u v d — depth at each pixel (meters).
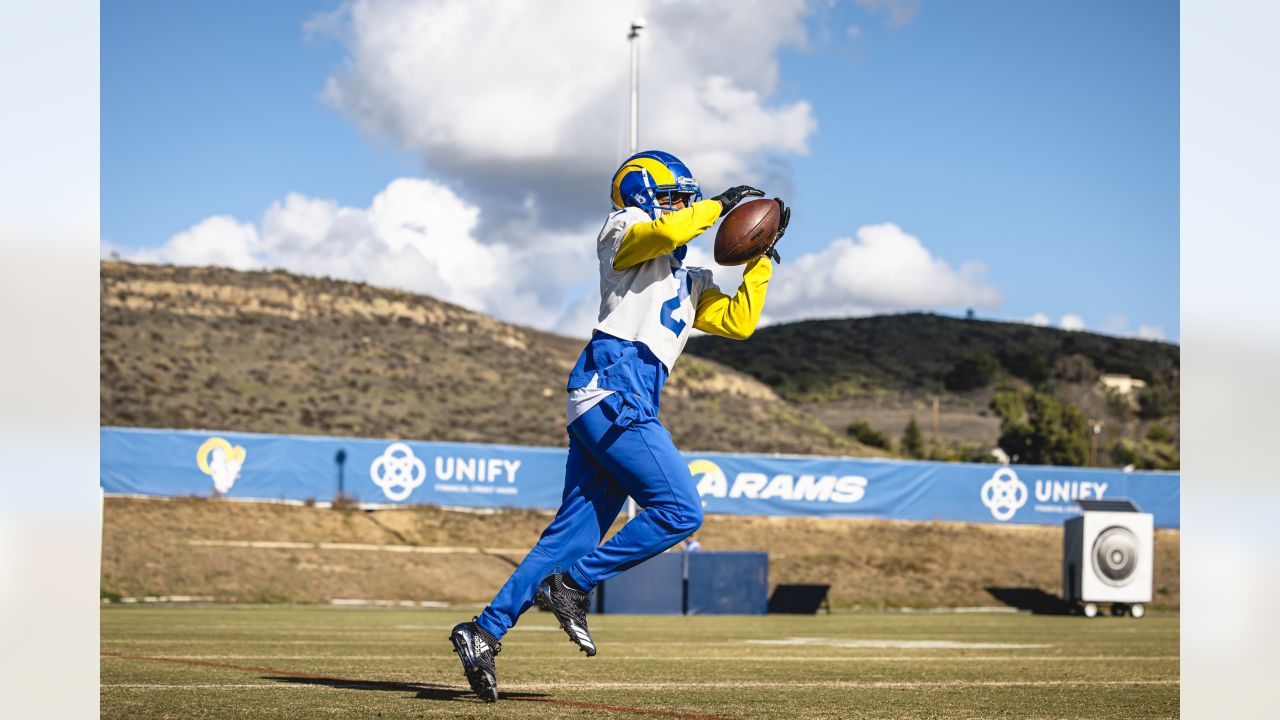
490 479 24.67
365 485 24.02
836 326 98.62
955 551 28.31
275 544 23.77
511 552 26.33
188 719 3.55
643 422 4.09
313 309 51.50
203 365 43.16
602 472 4.26
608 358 4.14
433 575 23.80
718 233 4.38
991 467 26.39
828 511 25.64
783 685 5.24
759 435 50.34
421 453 24.36
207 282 50.25
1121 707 4.55
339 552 23.95
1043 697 4.90
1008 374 87.69
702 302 4.47
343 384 45.03
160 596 20.58
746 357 93.12
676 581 17.17
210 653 7.10
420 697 4.29
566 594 4.12
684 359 56.56
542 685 5.03
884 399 82.25
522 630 11.83
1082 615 20.09
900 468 25.98
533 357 55.19
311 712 3.75
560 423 46.72
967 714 4.19
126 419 36.72
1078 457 55.00
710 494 25.09
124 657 6.58
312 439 23.80
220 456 23.39
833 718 3.96
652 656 7.54
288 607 19.95
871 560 27.39
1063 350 93.12
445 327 54.78
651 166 4.39
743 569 17.47
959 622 16.22
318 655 7.00
